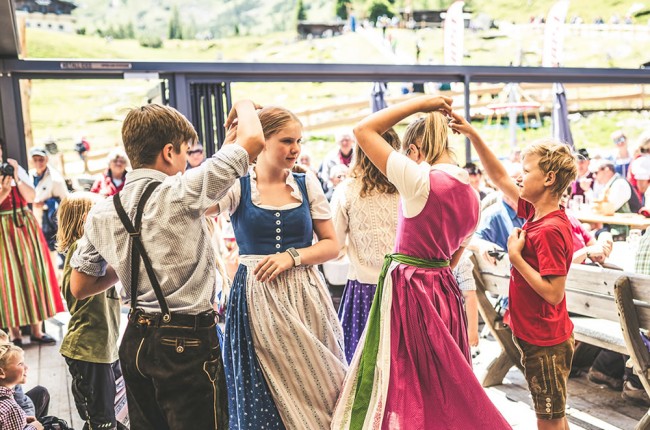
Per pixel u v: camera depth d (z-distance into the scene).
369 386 2.29
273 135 2.39
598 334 3.40
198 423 1.84
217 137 6.80
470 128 2.50
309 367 2.42
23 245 5.25
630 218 6.23
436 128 2.34
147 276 1.85
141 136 1.90
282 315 2.40
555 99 8.85
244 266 2.47
